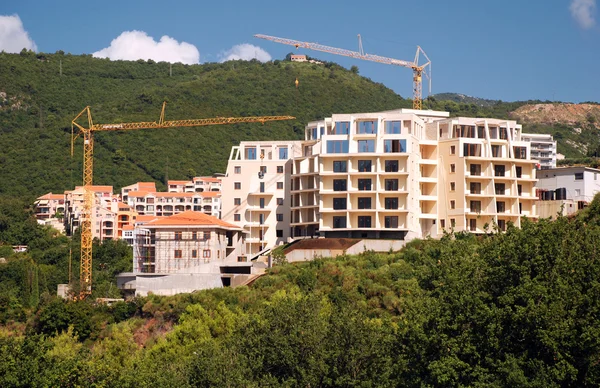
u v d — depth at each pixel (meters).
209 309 137.75
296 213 179.62
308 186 177.62
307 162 177.75
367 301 133.75
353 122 172.12
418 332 85.19
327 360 93.31
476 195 171.25
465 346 82.56
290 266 154.50
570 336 79.75
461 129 177.75
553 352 79.94
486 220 172.75
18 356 97.75
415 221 171.12
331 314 101.19
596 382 78.88
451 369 80.44
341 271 145.50
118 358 122.25
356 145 170.88
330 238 166.50
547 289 82.94
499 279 86.50
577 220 94.25
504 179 173.62
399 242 160.38
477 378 81.44
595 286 82.88
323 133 182.88
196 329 125.56
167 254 161.12
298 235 179.25
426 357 85.00
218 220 169.00
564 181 181.00
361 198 169.38
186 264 160.50
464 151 173.88
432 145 177.12
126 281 160.12
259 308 128.75
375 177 169.12
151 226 160.88
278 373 97.44
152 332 143.12
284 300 109.12
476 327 84.50
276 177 183.50
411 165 169.25
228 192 184.12
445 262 98.38
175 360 116.00
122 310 150.38
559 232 89.19
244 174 184.25
